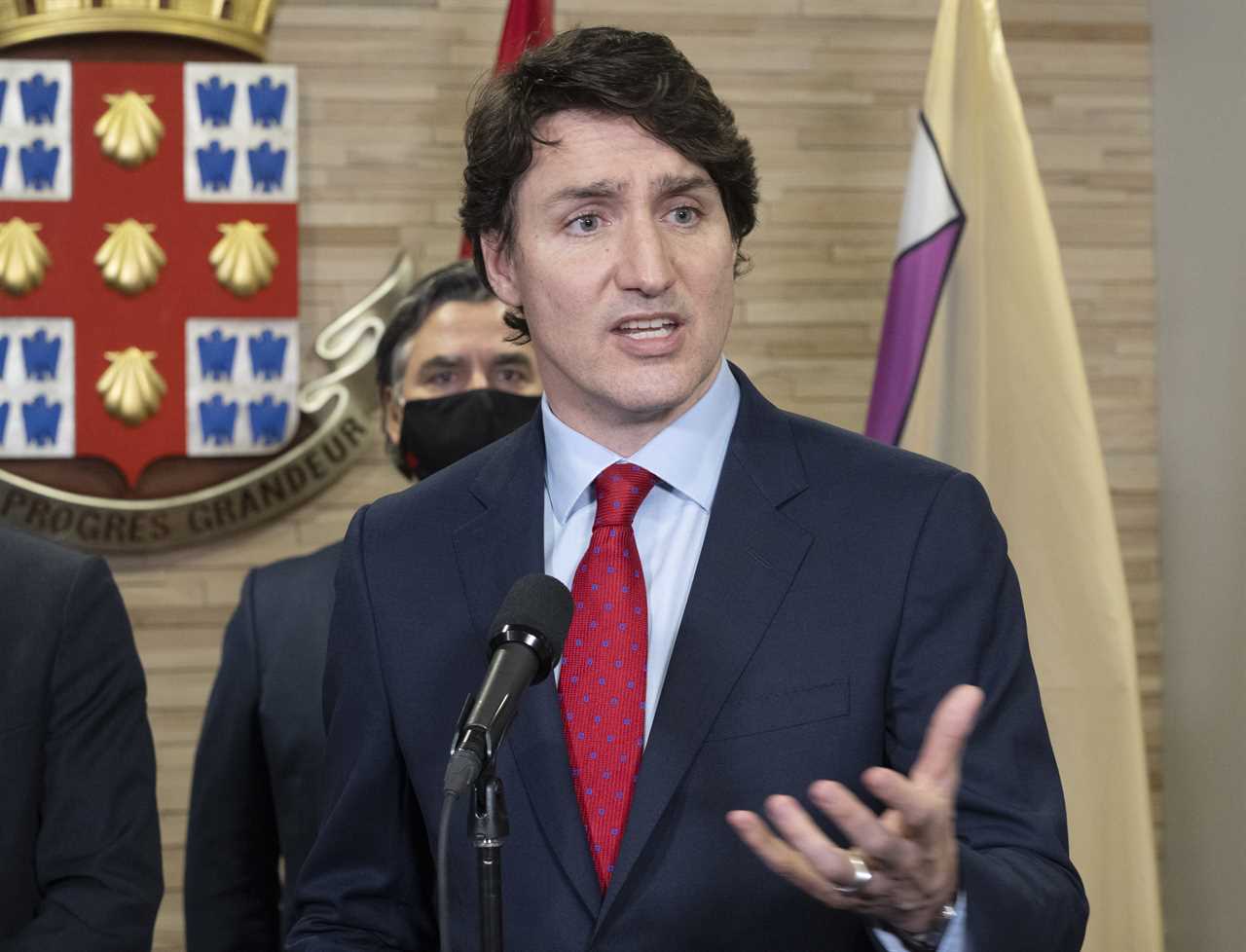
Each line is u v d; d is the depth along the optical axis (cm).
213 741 281
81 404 393
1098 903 324
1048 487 329
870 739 161
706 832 158
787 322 414
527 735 165
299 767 270
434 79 407
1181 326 405
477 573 178
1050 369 331
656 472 175
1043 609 328
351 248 405
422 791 172
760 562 168
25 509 391
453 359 293
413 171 407
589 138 166
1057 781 163
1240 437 373
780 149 414
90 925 219
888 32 416
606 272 165
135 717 238
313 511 403
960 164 342
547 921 160
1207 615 388
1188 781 396
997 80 340
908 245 343
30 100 390
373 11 405
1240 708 371
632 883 157
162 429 395
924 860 126
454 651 175
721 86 413
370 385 401
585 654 169
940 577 164
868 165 416
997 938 136
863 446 179
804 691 162
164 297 395
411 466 290
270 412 396
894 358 342
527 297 174
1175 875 401
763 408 184
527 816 164
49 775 228
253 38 398
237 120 396
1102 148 418
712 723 161
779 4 414
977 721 160
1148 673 412
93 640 233
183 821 397
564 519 178
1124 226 418
